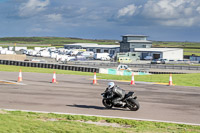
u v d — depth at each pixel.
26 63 59.59
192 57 110.88
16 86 23.44
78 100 17.42
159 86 26.86
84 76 37.03
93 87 24.52
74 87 24.02
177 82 30.19
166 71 68.81
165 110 15.17
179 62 99.31
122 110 14.64
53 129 9.66
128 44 128.12
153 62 97.25
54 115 12.53
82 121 11.88
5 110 12.96
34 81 27.80
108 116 12.92
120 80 32.09
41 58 113.94
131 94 14.51
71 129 9.84
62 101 16.84
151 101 18.02
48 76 34.34
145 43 127.31
